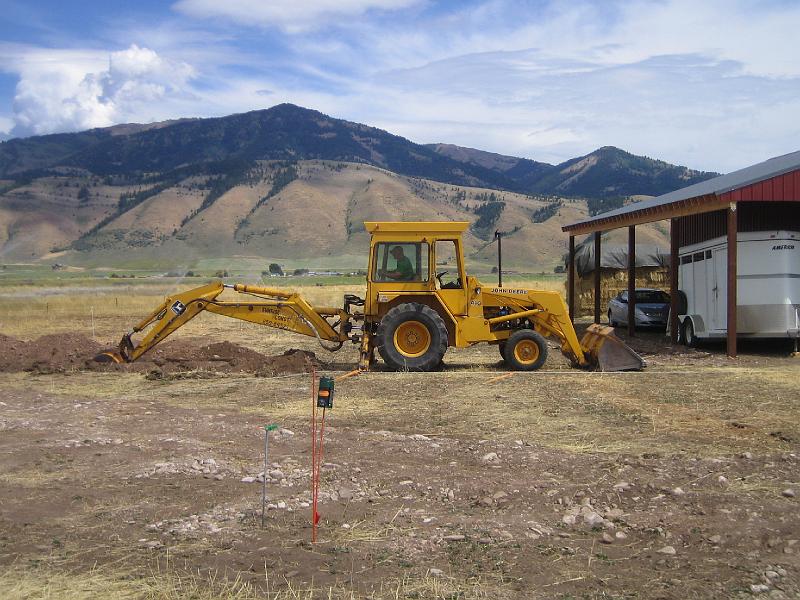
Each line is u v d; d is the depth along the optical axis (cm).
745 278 1786
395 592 486
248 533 593
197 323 2805
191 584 497
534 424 995
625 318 2544
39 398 1233
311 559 541
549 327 1572
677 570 523
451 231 1547
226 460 810
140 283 7281
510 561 538
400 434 939
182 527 604
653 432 940
